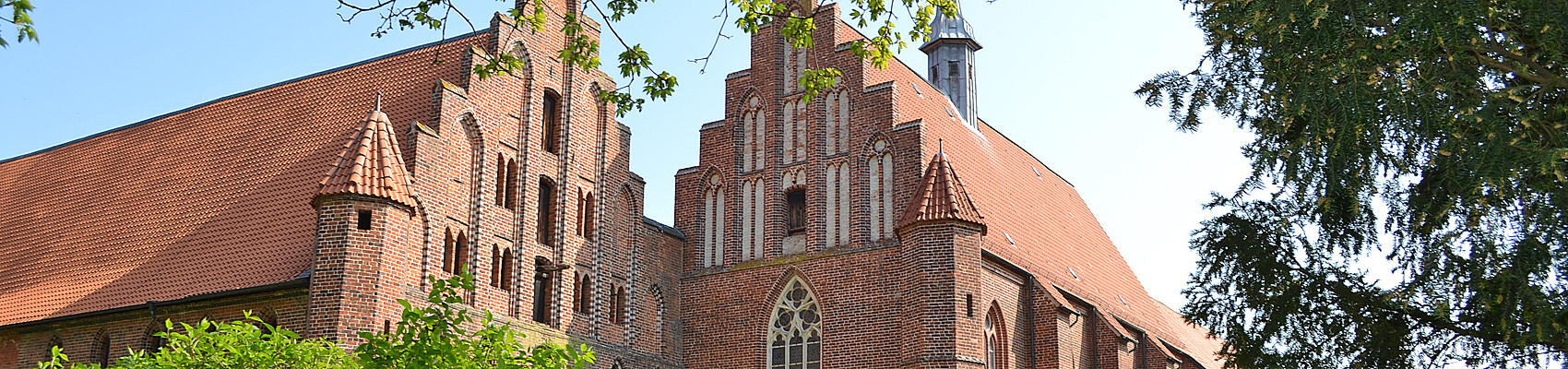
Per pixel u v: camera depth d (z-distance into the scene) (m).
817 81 28.91
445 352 23.83
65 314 43.25
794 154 49.03
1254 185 33.47
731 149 50.12
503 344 24.88
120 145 51.31
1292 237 34.03
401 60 45.69
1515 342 29.17
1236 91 32.94
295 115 46.72
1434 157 28.67
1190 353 62.22
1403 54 28.66
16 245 48.75
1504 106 27.98
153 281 42.84
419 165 39.72
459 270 40.78
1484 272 28.38
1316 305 33.72
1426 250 29.70
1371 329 32.81
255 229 42.72
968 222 44.06
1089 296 54.72
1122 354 51.03
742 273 48.56
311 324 36.34
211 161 47.19
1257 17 30.14
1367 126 28.56
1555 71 28.73
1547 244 27.69
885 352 44.50
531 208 43.56
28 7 19.84
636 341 46.75
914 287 43.72
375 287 36.72
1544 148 27.80
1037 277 49.53
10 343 44.53
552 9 46.19
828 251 46.94
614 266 46.62
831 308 46.28
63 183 51.09
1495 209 28.27
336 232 36.97
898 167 46.56
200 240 43.66
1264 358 34.06
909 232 44.38
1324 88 29.48
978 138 56.28
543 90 45.28
